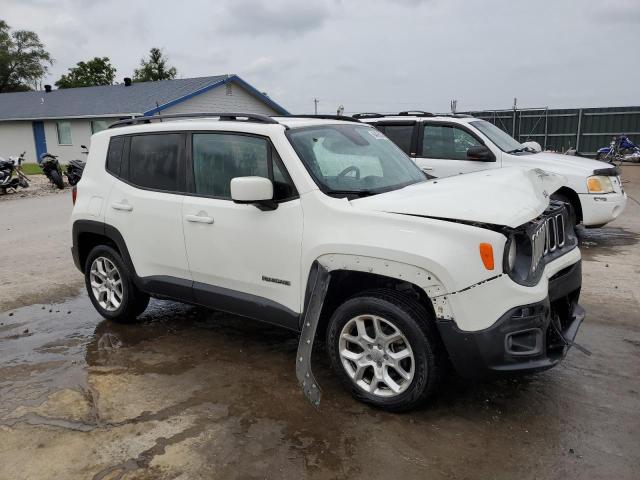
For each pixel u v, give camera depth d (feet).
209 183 14.01
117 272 16.84
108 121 91.04
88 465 10.06
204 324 17.04
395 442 10.52
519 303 10.36
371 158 14.17
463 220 10.44
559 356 11.12
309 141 13.10
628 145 68.59
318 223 11.82
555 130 76.13
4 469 10.01
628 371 13.21
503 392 12.28
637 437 10.52
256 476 9.64
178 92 88.94
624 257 24.03
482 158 25.85
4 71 202.18
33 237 32.17
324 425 11.16
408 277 10.61
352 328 11.87
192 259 14.26
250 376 13.41
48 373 13.89
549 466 9.71
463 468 9.72
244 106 97.60
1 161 56.24
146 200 15.11
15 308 19.26
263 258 12.78
